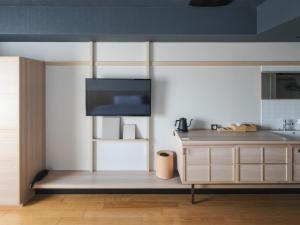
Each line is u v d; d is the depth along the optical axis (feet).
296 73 12.57
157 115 12.66
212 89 12.66
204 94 12.66
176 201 11.34
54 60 12.44
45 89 12.53
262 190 12.18
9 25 10.57
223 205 10.94
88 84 12.19
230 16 10.73
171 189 12.12
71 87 12.55
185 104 12.66
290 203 11.14
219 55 12.55
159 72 12.58
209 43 12.51
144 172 12.53
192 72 12.60
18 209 10.52
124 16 10.66
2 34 10.66
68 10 10.61
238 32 10.72
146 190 12.13
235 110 12.69
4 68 10.36
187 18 10.69
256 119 12.75
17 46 12.38
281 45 12.53
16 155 10.50
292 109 12.75
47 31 10.60
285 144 10.36
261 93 12.60
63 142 12.69
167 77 12.60
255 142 10.35
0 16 10.56
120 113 12.32
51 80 12.53
